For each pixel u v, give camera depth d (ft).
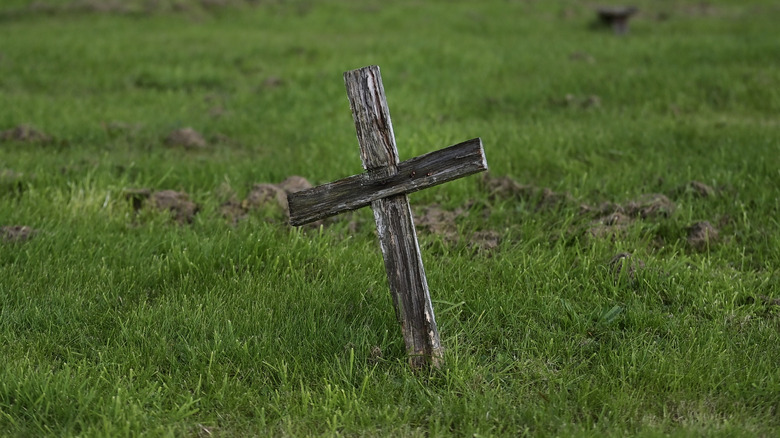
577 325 13.94
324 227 18.88
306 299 14.70
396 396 12.24
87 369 12.62
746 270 16.70
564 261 16.28
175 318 14.07
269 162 24.22
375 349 13.12
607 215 19.11
